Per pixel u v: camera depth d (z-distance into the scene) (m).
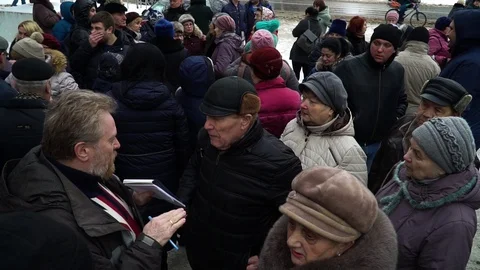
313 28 7.99
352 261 1.18
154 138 2.87
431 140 1.64
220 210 2.17
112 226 1.50
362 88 3.45
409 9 16.88
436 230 1.63
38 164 1.50
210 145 2.27
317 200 1.18
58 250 0.89
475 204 1.66
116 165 2.94
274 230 1.42
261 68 2.93
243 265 2.22
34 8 6.76
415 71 4.01
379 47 3.36
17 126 2.35
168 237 1.62
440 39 6.21
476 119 3.49
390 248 1.24
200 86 3.17
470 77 3.39
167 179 3.01
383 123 3.53
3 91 2.84
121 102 2.77
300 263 1.26
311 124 2.43
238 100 1.98
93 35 4.43
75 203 1.45
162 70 2.87
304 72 8.04
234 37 5.34
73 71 4.60
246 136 2.07
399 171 1.97
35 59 2.57
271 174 2.08
